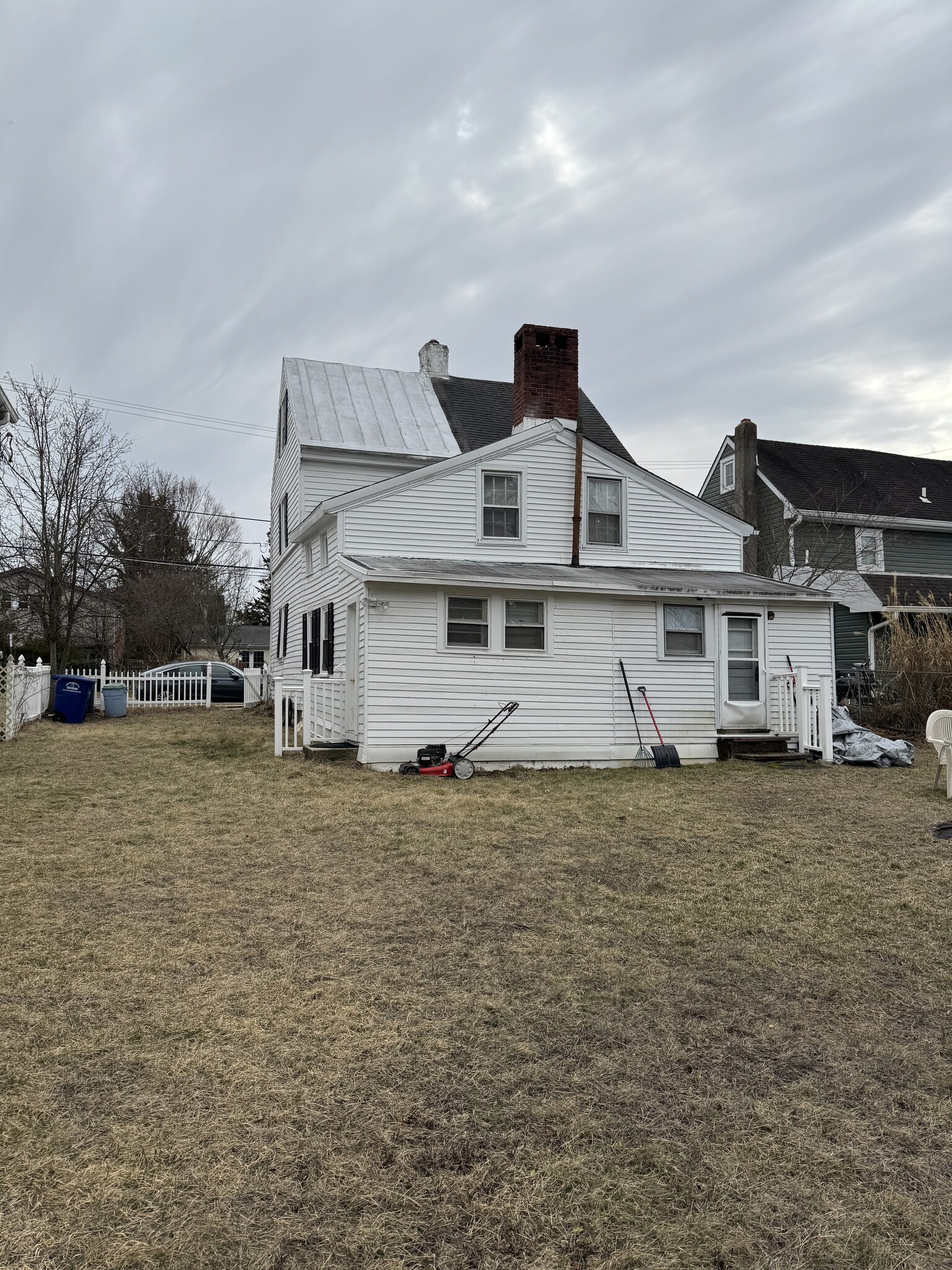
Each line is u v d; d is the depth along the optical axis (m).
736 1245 2.87
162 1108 3.57
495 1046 4.20
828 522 27.12
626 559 16.42
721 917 6.13
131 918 5.87
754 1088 3.86
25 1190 3.03
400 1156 3.29
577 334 17.42
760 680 14.55
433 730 12.80
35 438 26.36
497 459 15.79
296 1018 4.43
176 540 44.94
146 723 19.06
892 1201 3.10
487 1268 2.73
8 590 29.42
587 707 13.53
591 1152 3.36
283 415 23.62
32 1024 4.29
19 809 9.18
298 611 20.64
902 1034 4.40
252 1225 2.90
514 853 7.77
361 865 7.30
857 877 7.13
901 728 17.55
